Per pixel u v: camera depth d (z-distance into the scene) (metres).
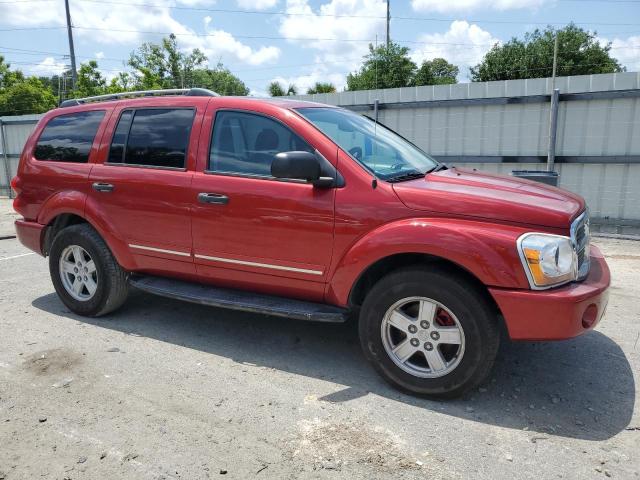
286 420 3.16
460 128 9.48
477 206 3.20
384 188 3.43
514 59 39.81
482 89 9.18
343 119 4.23
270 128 3.85
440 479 2.63
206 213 3.96
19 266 6.98
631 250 7.76
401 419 3.18
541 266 3.00
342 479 2.63
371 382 3.66
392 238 3.28
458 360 3.25
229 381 3.66
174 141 4.21
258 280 3.92
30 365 3.89
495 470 2.70
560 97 8.59
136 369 3.83
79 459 2.79
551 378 3.72
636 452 2.86
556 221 3.09
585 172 8.70
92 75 34.50
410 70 38.78
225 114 4.04
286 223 3.67
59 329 4.61
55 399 3.39
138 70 36.34
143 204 4.25
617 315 4.99
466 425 3.12
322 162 3.61
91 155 4.62
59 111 5.00
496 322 3.21
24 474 2.67
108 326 4.68
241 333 4.53
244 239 3.85
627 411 3.29
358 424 3.12
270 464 2.75
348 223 3.47
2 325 4.71
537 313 3.01
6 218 11.66
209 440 2.95
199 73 50.06
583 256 3.37
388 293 3.39
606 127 8.42
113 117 4.57
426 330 3.34
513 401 3.40
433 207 3.28
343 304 3.62
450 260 3.16
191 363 3.94
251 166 3.88
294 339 4.40
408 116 9.93
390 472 2.69
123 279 4.70
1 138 15.88
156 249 4.29
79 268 4.81
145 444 2.91
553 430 3.07
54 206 4.76
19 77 50.50
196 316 4.93
